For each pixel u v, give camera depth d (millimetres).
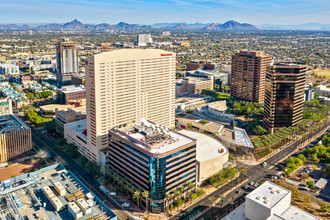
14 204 138000
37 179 162125
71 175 170125
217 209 184000
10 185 157125
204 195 199250
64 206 141000
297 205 185875
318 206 185375
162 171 173750
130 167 193125
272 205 150000
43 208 139375
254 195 159125
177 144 186750
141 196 186000
